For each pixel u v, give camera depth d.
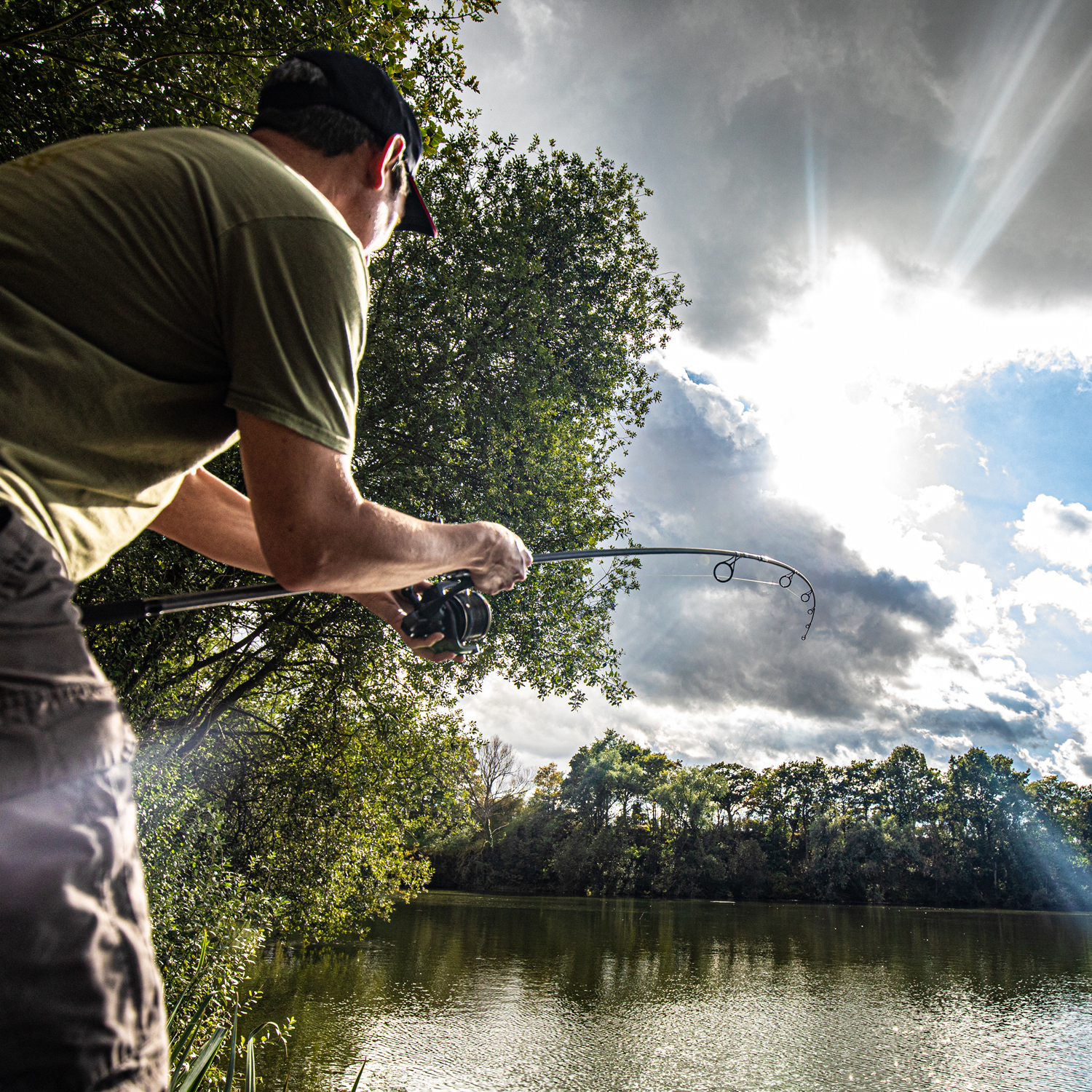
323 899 14.40
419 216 1.43
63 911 0.67
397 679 13.90
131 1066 0.71
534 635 12.47
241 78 6.55
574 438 12.88
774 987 25.50
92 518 0.90
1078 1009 23.41
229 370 0.96
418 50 6.52
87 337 0.85
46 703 0.70
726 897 77.62
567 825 78.06
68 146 0.93
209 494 1.40
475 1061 15.38
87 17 6.00
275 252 0.93
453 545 1.18
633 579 13.18
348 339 0.99
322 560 0.97
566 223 13.84
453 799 16.64
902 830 81.31
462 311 11.43
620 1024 19.56
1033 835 83.31
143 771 9.09
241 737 15.02
